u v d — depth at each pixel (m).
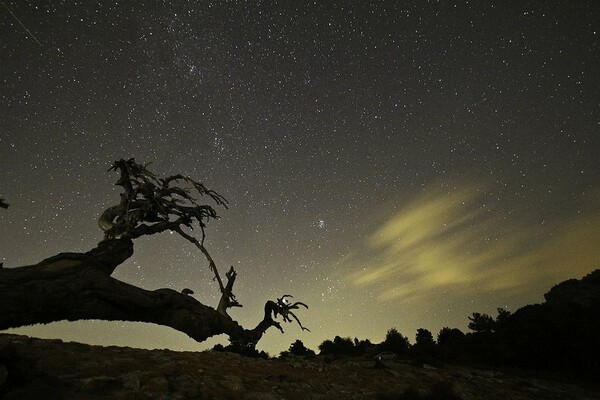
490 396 16.31
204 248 14.60
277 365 15.53
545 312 30.36
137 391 9.29
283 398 11.21
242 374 12.70
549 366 24.58
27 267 10.14
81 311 10.41
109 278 11.00
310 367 16.41
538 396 17.70
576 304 32.31
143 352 13.14
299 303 15.97
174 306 12.40
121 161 13.63
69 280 10.23
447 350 24.56
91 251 11.98
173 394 9.65
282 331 15.96
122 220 13.05
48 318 9.97
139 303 11.39
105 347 12.92
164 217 14.01
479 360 25.52
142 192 13.61
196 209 14.48
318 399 11.97
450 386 15.79
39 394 7.75
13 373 8.15
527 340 26.36
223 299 14.38
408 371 18.31
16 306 9.17
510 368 23.84
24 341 11.79
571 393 19.17
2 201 8.76
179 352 14.43
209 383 11.02
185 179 14.73
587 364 23.45
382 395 13.57
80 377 9.44
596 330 25.84
